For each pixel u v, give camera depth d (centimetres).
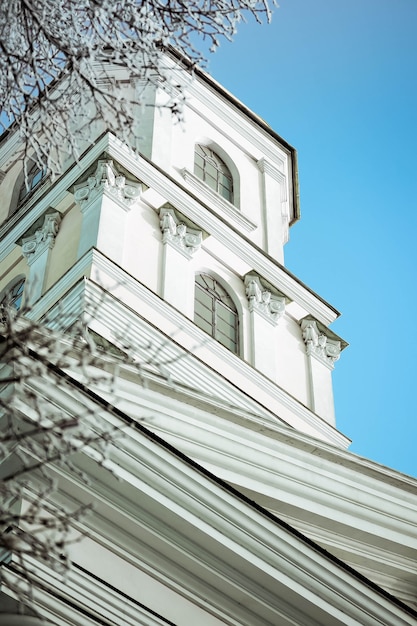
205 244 2925
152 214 2842
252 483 1986
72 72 1220
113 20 1212
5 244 2938
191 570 1600
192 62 1249
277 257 3194
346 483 2077
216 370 2611
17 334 990
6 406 989
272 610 1636
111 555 1542
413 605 2075
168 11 1209
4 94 1203
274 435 2039
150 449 1560
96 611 1438
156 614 1506
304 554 1653
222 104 3394
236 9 1219
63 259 2708
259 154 3453
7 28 1196
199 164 3234
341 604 1670
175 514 1566
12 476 960
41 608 1376
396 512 2097
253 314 2917
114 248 2653
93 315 1091
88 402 1498
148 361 1070
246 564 1612
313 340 3022
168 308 2612
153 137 3048
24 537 959
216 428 1992
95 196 2766
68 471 1484
